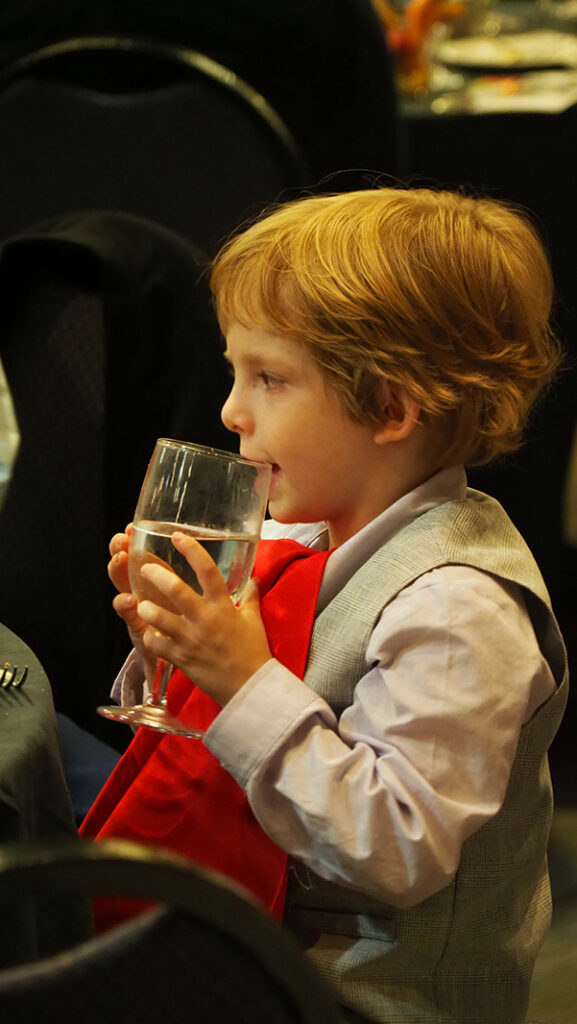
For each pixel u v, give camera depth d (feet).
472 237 6.01
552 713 5.77
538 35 22.50
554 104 15.89
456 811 5.05
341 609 5.68
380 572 5.66
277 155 13.20
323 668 5.61
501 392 6.05
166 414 10.33
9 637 6.25
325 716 5.32
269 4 12.60
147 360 10.12
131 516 10.33
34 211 13.73
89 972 2.81
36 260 10.07
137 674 6.64
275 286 5.78
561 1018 9.45
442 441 6.06
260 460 6.03
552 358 6.64
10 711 5.26
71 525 10.25
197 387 10.40
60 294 10.14
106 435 10.05
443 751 5.12
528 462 16.38
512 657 5.30
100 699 10.25
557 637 5.72
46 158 13.52
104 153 13.42
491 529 5.97
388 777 5.09
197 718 5.86
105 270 9.75
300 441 5.91
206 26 12.80
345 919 5.60
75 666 10.35
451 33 22.77
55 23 13.00
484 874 5.71
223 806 5.70
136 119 13.24
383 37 12.96
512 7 24.54
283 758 5.21
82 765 8.34
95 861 2.63
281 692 5.31
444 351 5.81
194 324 10.39
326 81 13.12
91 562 10.18
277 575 6.08
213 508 5.47
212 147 13.21
